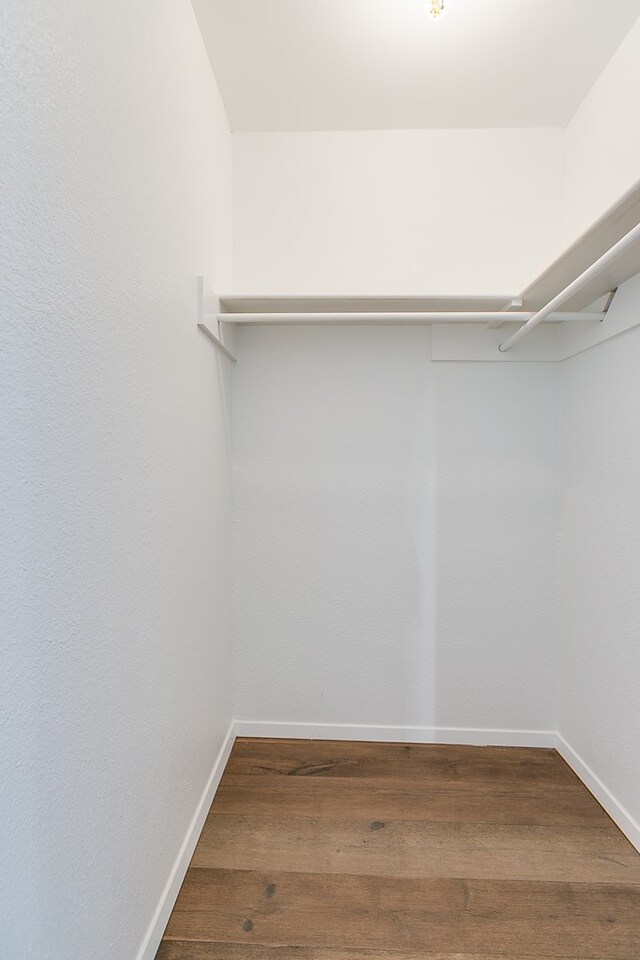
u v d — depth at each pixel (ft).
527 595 6.70
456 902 4.25
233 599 6.76
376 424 6.68
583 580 5.95
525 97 5.89
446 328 6.56
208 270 5.29
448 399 6.64
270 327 6.64
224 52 5.18
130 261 3.24
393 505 6.71
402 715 6.82
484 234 6.48
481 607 6.73
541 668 6.71
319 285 6.54
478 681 6.77
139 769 3.43
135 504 3.34
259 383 6.67
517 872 4.56
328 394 6.66
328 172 6.50
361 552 6.75
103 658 2.89
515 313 5.58
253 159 6.50
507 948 3.87
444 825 5.14
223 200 6.03
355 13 4.73
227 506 6.35
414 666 6.79
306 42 5.07
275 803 5.46
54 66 2.33
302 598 6.79
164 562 3.92
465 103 5.98
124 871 3.21
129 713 3.26
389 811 5.34
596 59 5.31
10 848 2.06
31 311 2.18
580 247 4.24
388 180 6.49
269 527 6.75
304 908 4.17
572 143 6.22
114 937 3.07
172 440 4.09
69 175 2.48
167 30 3.93
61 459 2.44
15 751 2.10
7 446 2.04
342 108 6.05
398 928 4.01
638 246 4.10
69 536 2.52
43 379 2.28
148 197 3.55
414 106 6.02
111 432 2.98
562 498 6.51
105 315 2.89
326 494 6.72
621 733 5.12
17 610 2.11
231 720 6.65
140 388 3.43
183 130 4.36
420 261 6.51
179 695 4.30
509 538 6.68
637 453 4.89
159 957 3.75
